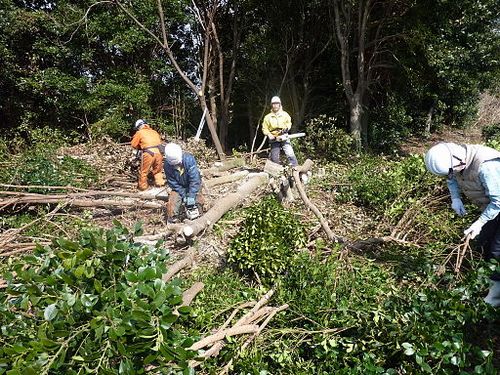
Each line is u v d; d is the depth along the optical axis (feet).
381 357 9.39
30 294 7.93
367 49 46.65
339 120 49.42
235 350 9.81
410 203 17.72
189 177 17.83
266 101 50.37
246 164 31.17
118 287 8.28
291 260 12.84
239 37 48.75
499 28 40.57
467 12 38.81
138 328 7.58
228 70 51.47
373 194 19.60
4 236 17.24
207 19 44.96
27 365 7.00
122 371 7.20
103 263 8.60
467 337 10.59
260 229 13.66
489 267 10.88
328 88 52.21
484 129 55.72
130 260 9.32
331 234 15.92
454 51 38.99
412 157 20.92
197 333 9.84
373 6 41.96
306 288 11.48
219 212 18.19
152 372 8.05
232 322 11.31
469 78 39.88
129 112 43.45
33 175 22.44
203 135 52.37
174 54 48.67
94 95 41.42
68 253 8.16
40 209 20.54
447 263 13.99
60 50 40.86
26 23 38.81
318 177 24.48
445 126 65.16
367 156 30.68
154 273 8.40
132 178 26.84
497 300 11.33
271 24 48.06
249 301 11.98
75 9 40.93
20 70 40.57
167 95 48.96
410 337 9.11
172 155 17.30
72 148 31.27
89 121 44.24
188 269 14.93
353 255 14.53
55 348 7.30
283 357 9.61
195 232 16.39
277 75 50.37
